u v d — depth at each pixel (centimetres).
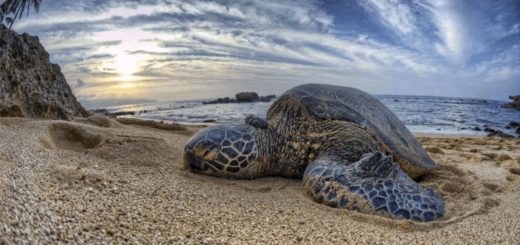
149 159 70
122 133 87
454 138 180
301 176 73
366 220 46
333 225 43
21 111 107
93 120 116
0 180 32
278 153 71
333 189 54
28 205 29
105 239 30
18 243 23
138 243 30
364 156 61
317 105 71
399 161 71
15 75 113
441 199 56
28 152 53
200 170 66
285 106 75
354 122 70
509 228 45
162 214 39
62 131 84
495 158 108
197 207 44
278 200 54
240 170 66
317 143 70
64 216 31
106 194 42
